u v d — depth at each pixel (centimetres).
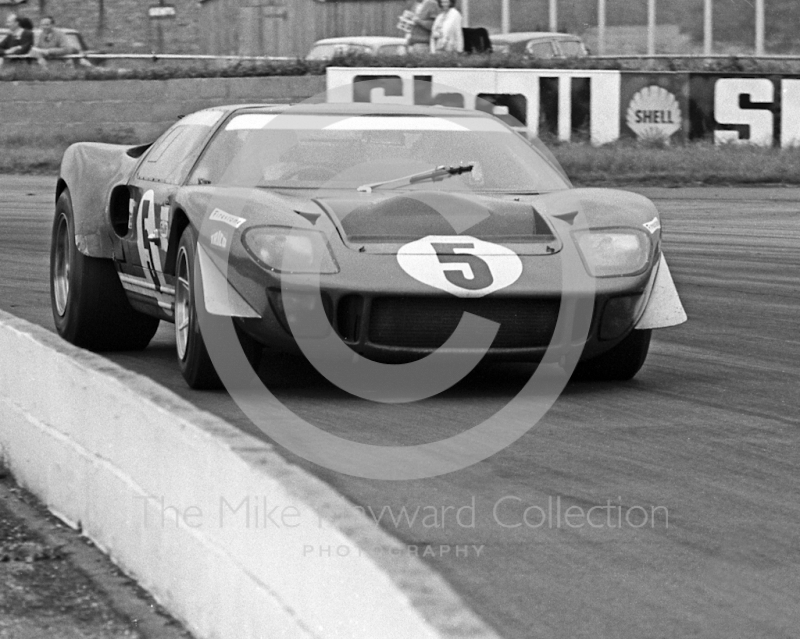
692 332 1347
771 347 1257
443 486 744
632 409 959
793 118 3344
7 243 2114
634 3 4338
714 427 902
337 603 467
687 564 618
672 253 2017
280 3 4716
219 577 540
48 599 607
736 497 729
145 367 1147
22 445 807
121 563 648
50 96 4025
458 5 4506
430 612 436
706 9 4309
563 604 566
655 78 3341
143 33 5056
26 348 801
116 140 3956
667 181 3127
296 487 511
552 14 4412
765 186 3094
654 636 532
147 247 1107
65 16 5200
